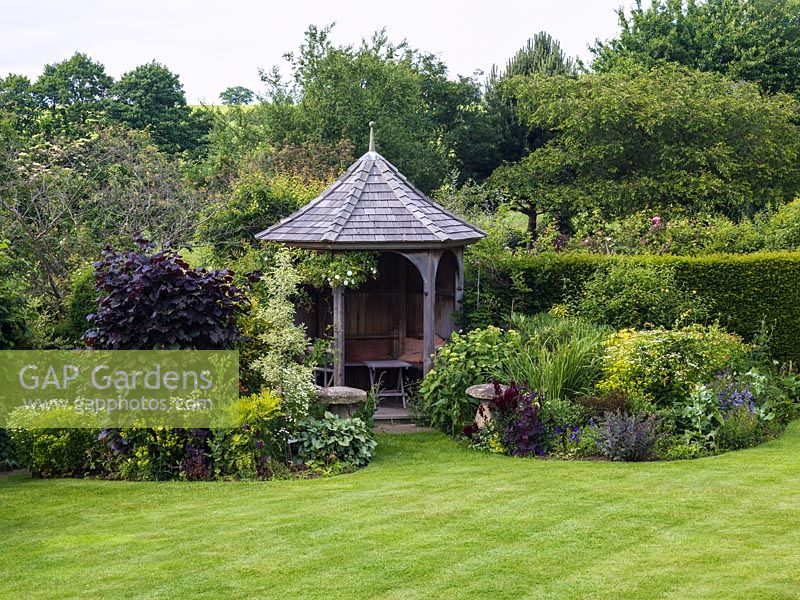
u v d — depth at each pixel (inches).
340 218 616.7
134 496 401.7
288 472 447.8
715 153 1157.1
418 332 705.6
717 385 521.7
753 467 434.9
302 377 477.7
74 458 452.4
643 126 1175.6
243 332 479.2
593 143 1216.2
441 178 1453.0
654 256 708.7
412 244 606.5
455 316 660.7
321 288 650.8
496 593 266.4
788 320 679.7
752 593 258.8
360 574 284.4
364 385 700.7
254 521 349.4
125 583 282.0
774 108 1224.2
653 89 1212.5
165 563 300.2
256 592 271.7
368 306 701.3
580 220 1109.7
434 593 267.6
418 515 351.9
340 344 624.1
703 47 1542.8
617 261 699.4
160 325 439.2
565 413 499.5
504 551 304.3
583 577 277.6
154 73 1578.5
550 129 1325.0
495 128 1510.8
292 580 280.7
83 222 806.5
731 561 288.8
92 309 596.7
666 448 474.6
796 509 352.5
